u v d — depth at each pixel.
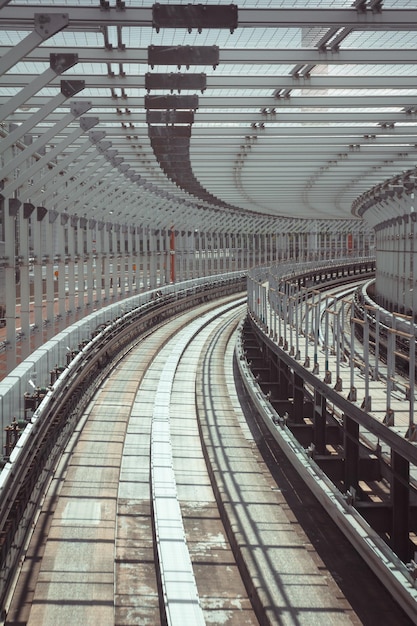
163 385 22.08
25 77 15.12
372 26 11.73
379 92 17.64
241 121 19.62
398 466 10.24
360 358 15.45
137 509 12.22
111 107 17.03
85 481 12.82
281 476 13.78
